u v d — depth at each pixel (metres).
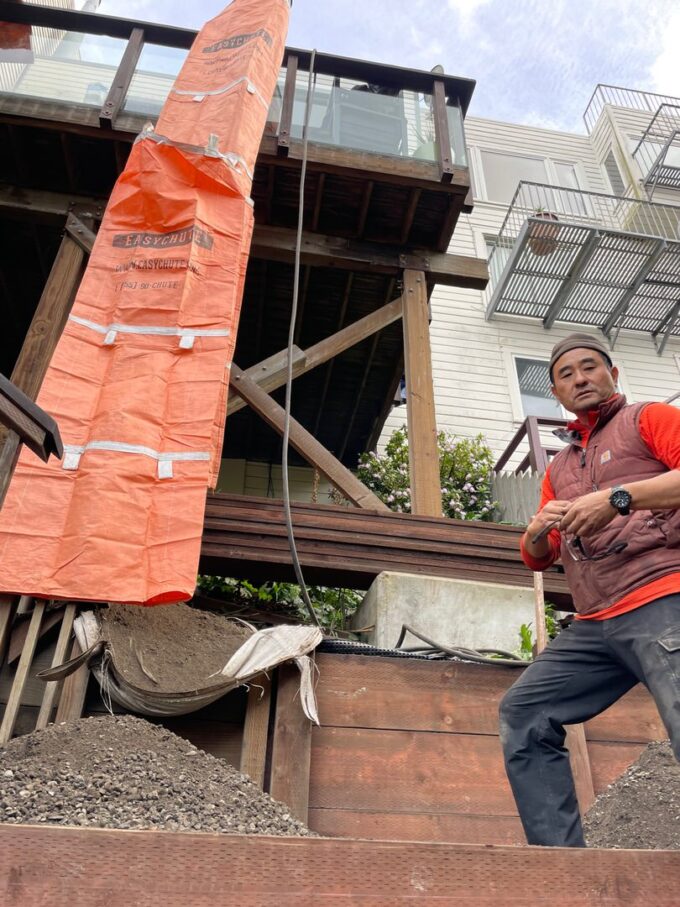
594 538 1.97
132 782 2.44
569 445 2.30
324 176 6.28
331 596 6.00
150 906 1.20
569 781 1.99
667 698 1.68
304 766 3.14
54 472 3.90
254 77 5.92
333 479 5.18
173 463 4.02
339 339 6.05
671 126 14.92
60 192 6.32
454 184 6.35
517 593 4.67
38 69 6.36
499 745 3.34
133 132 5.97
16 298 7.45
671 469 1.92
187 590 3.56
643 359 11.45
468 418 10.39
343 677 3.44
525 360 11.16
